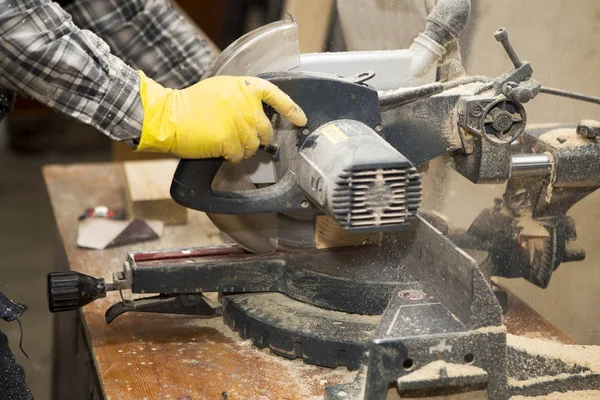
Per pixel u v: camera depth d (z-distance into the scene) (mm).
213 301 1543
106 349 1381
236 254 1452
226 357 1348
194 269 1382
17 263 3547
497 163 1316
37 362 2910
